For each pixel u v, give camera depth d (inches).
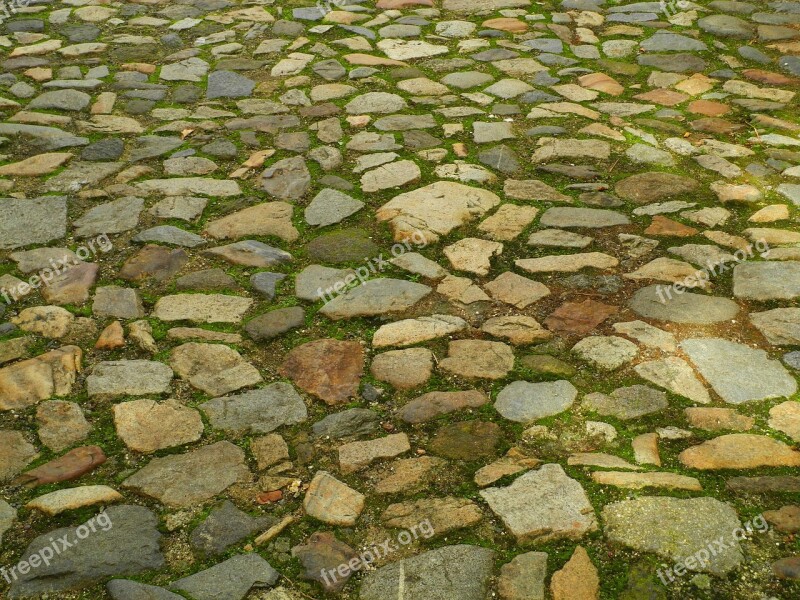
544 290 128.1
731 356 112.9
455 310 123.8
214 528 87.7
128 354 114.2
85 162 167.0
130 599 79.2
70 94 197.9
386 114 189.2
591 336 117.5
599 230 143.6
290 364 113.0
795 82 201.5
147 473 94.7
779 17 240.5
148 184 158.7
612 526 86.8
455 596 79.6
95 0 267.6
